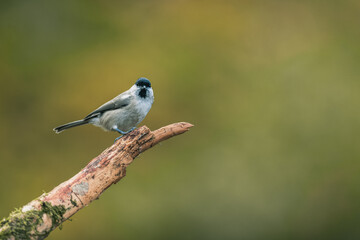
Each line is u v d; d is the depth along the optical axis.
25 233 4.79
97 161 5.62
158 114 14.19
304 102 14.38
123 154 5.76
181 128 6.34
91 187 5.42
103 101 13.97
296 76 14.80
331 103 14.26
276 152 13.72
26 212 4.88
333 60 15.02
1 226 4.75
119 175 5.67
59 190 5.23
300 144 13.84
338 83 14.46
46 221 4.97
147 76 14.34
